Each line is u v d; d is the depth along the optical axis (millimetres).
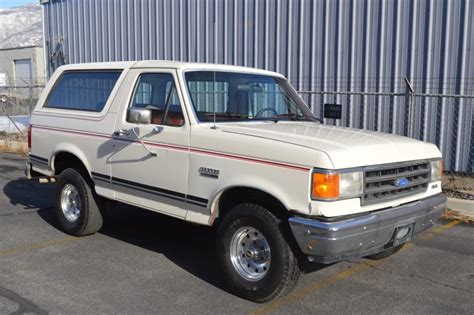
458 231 7137
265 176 4438
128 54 16047
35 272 5332
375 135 5117
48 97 7020
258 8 12750
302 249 4230
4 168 12000
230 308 4527
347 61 11469
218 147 4770
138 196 5633
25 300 4633
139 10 15523
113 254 5926
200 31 14000
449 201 8078
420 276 5398
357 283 5168
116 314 4383
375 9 10992
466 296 4891
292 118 5988
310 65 12008
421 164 4930
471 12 9914
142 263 5641
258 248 4637
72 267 5488
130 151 5617
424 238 6789
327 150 4223
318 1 11750
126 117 5715
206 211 4945
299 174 4234
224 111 5457
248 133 4754
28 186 9844
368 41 11148
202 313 4422
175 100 5281
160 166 5301
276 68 12562
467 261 5898
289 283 4449
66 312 4406
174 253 5988
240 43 13172
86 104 6414
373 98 11242
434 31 10352
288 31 12281
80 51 17688
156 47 15172
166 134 5223
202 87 5371
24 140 15859
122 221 7301
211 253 6004
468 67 10062
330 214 4133
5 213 7773
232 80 5688
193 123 5047
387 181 4547
